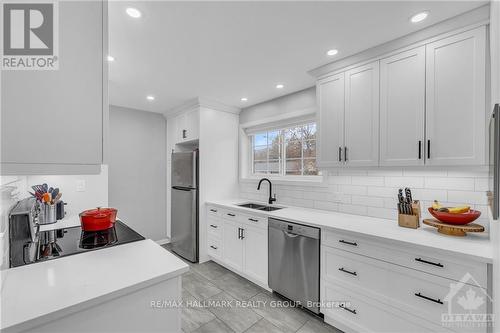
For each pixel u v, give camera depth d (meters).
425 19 1.45
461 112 1.43
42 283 0.89
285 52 1.87
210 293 2.35
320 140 2.21
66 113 0.82
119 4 1.31
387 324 1.49
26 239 1.27
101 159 0.90
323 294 1.85
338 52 1.88
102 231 1.58
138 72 2.25
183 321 1.91
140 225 3.70
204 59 1.99
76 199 2.26
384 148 1.77
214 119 3.30
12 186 1.31
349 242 1.68
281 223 2.18
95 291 0.84
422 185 1.84
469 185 1.63
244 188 3.52
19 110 0.74
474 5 1.32
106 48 0.92
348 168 2.00
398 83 1.70
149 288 0.96
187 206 3.21
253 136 3.59
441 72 1.51
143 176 3.74
